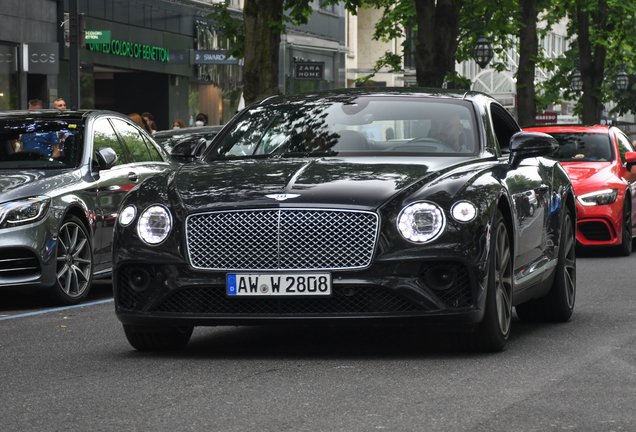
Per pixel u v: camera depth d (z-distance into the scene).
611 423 5.63
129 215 7.81
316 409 5.98
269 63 23.86
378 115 9.01
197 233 7.55
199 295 7.56
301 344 8.49
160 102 37.81
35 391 6.63
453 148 8.63
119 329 9.70
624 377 6.94
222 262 7.50
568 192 10.27
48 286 11.74
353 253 7.38
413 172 7.82
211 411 5.95
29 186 11.85
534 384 6.69
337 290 7.38
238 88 42.72
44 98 31.66
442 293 7.43
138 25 35.81
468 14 35.69
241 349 8.27
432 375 7.00
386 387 6.60
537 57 36.03
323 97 9.48
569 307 9.95
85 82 33.94
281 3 24.02
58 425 5.65
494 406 6.04
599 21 46.28
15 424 5.69
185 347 8.46
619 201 17.67
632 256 17.89
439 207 7.44
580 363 7.48
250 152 8.89
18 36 30.36
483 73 55.97
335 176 7.74
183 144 9.16
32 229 11.59
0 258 11.50
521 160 8.96
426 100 9.20
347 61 56.22
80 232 12.40
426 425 5.58
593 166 18.27
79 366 7.57
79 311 11.37
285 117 9.22
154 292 7.65
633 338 8.75
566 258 10.16
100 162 12.93
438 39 27.69
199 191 7.75
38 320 10.52
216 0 41.03
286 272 7.39
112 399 6.33
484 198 7.65
